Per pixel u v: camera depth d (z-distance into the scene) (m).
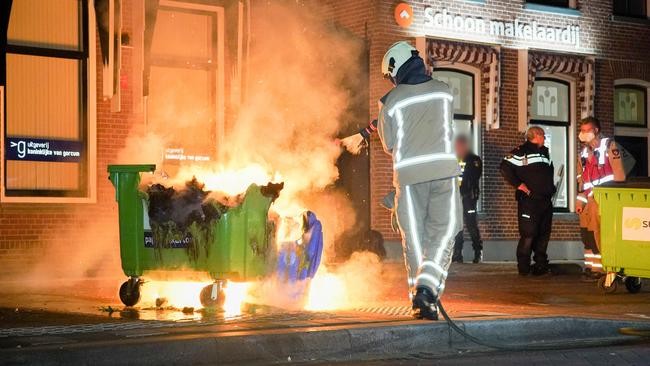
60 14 17.77
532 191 18.44
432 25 22.80
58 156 17.72
